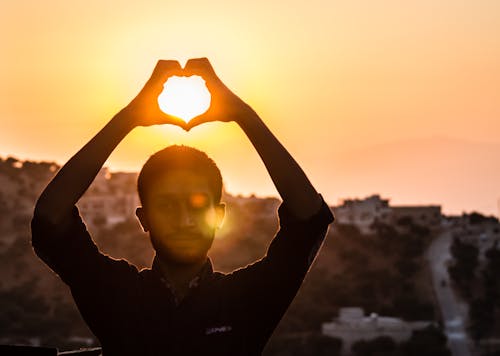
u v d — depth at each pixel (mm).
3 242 161250
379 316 156375
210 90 3893
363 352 137875
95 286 3887
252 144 3875
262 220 176500
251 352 3859
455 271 170625
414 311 158500
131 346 3834
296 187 3826
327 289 161625
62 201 3836
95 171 3859
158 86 3885
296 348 136875
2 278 151500
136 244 166250
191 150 3865
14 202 178250
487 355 145000
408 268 173750
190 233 3793
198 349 3812
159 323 3830
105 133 3865
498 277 171500
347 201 198625
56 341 129375
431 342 141750
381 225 187250
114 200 188625
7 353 4723
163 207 3811
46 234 3850
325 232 3896
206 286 3865
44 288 148375
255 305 3857
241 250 164250
